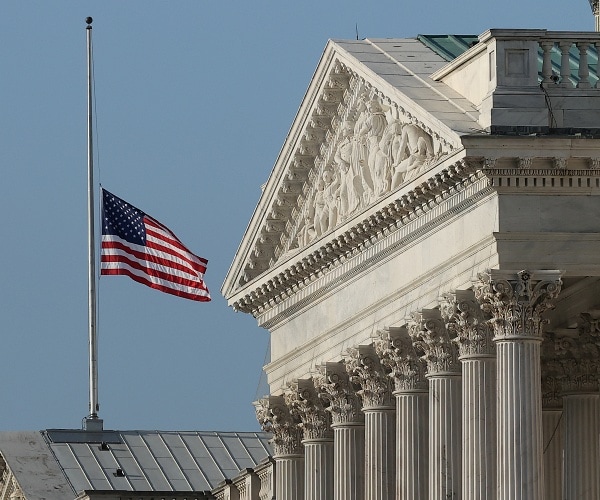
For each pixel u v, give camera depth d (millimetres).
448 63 195625
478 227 188000
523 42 184750
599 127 184125
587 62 186625
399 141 199875
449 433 197125
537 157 182375
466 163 183375
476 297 187125
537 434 184125
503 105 183750
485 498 188250
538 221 184375
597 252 185000
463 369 191125
